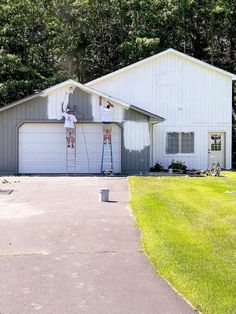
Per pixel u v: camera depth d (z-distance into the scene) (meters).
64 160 21.61
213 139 25.17
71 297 5.27
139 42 31.14
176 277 5.79
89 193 13.90
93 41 34.97
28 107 21.39
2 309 4.93
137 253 7.06
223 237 7.97
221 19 34.72
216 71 24.94
